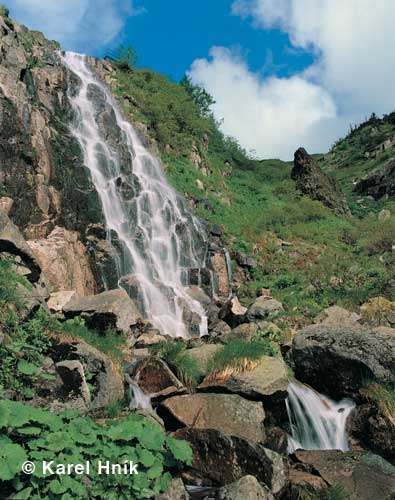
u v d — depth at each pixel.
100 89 21.91
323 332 10.38
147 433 6.06
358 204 32.03
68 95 19.44
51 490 5.08
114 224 16.67
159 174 21.84
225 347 9.70
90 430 5.77
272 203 27.20
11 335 7.35
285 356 11.22
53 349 7.79
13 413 5.36
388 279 16.36
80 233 15.08
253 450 6.82
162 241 18.14
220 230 21.41
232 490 6.19
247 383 8.62
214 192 25.30
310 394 9.62
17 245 9.30
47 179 14.62
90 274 14.45
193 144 27.28
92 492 5.33
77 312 10.09
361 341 9.81
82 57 24.47
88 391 7.35
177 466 6.52
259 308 14.08
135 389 8.52
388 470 7.47
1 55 15.61
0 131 13.41
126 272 15.76
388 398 8.92
